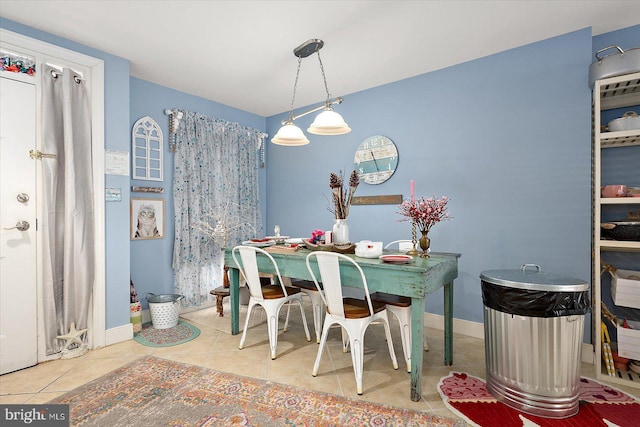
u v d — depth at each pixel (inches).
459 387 81.4
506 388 73.4
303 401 75.3
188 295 146.3
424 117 129.0
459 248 120.9
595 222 87.4
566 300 67.6
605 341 88.6
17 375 88.0
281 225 182.4
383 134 140.4
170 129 142.7
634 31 96.6
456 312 121.8
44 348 96.0
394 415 69.9
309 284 115.7
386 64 121.0
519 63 108.6
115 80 112.6
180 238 143.6
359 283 83.8
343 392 79.4
